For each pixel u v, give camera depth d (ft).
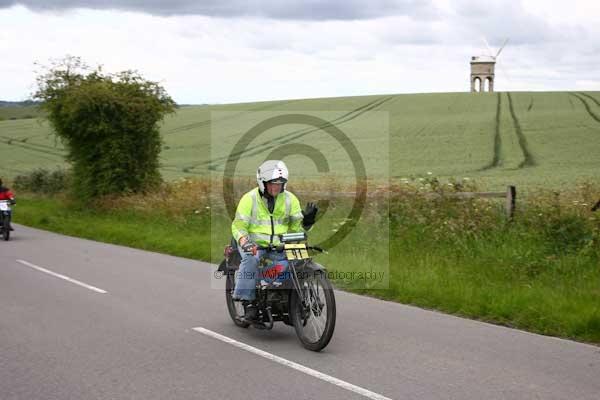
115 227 62.13
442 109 183.42
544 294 29.48
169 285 35.81
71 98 74.74
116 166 77.15
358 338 24.45
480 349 22.80
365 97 223.71
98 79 78.69
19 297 32.55
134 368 20.81
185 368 20.81
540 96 209.97
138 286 35.50
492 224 41.81
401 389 18.56
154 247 52.24
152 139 80.02
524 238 38.96
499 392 18.29
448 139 136.15
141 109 76.84
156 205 68.28
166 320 27.63
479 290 30.81
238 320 26.55
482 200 44.93
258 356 22.20
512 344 23.47
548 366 20.74
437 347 23.09
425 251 40.50
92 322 27.25
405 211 46.14
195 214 62.03
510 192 42.73
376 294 33.01
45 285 35.88
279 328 26.53
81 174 79.82
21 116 282.36
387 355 22.13
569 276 33.04
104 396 18.22
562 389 18.54
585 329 24.64
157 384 19.21
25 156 164.14
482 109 179.42
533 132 139.74
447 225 42.65
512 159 114.01
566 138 131.44
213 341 24.26
